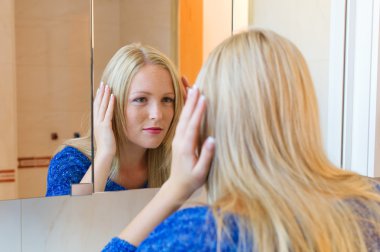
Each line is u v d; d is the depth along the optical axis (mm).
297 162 582
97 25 982
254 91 583
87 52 979
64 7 955
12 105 933
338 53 1187
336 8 1174
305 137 603
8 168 942
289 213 540
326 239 546
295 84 601
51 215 1003
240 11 1099
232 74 596
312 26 1160
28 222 991
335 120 1201
